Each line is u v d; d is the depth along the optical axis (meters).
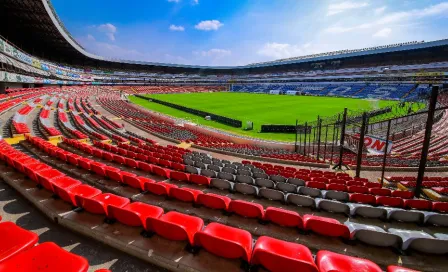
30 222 5.43
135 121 30.52
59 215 5.35
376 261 4.59
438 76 55.19
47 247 3.41
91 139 17.41
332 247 4.88
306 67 96.19
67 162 9.72
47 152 10.98
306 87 79.56
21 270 3.18
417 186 8.73
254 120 34.66
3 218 5.57
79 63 79.00
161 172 8.92
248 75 112.81
